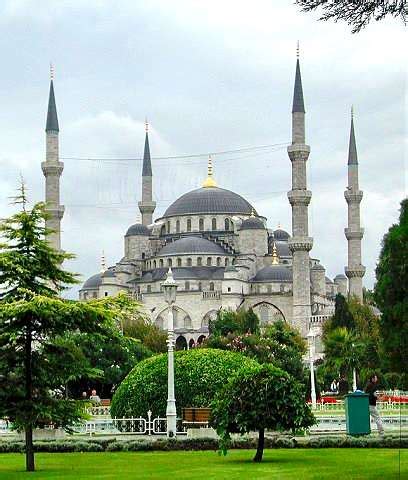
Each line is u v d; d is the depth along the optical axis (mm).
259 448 35719
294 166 175750
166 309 193250
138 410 51375
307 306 173125
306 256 174625
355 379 101500
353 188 195250
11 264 34781
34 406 34469
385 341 37219
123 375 101500
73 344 37094
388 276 36062
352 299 162250
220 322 154750
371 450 39938
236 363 51906
